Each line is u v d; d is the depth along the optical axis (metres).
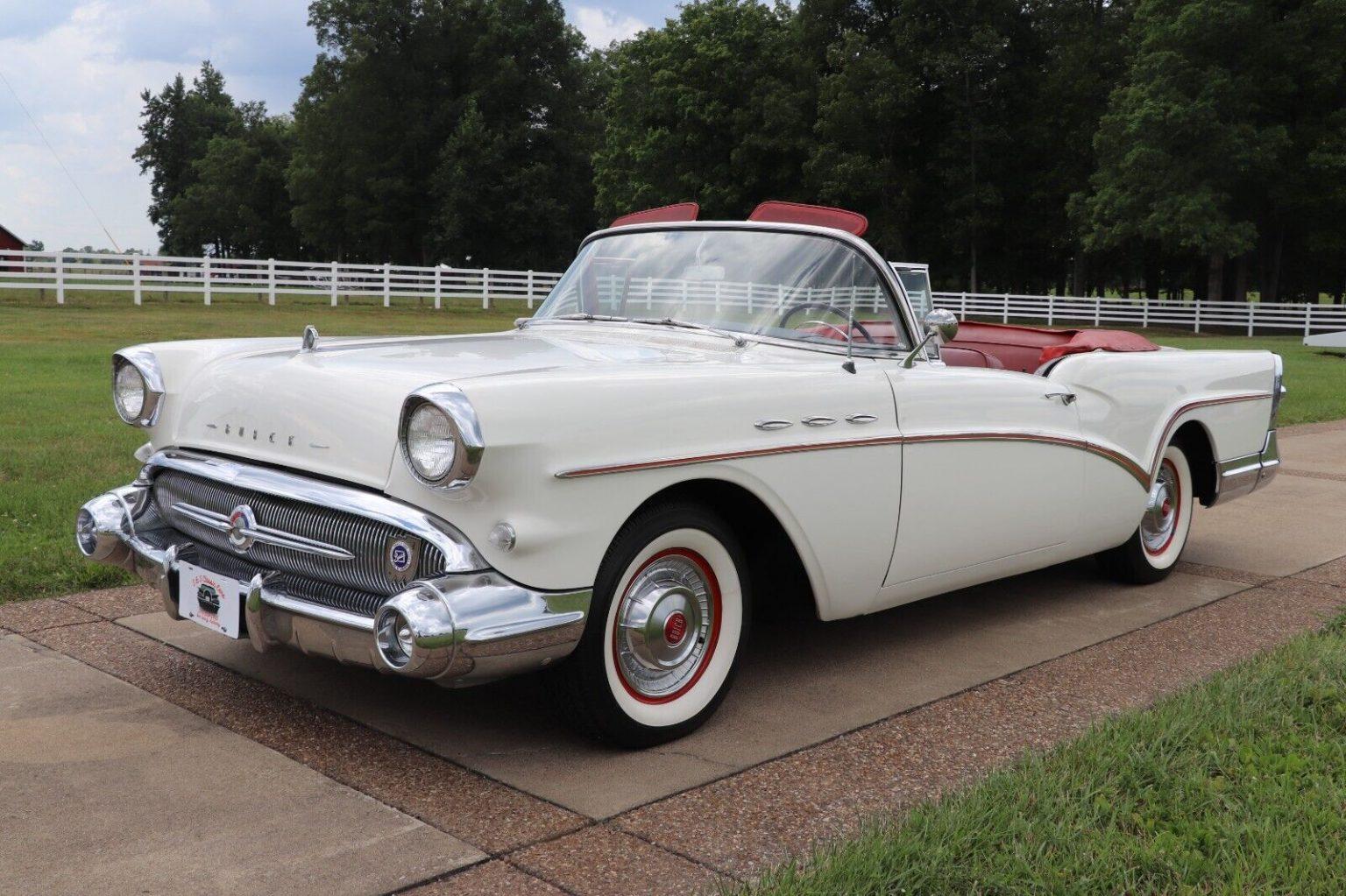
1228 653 4.15
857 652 4.10
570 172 60.12
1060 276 56.91
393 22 57.78
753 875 2.43
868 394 3.59
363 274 27.92
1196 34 39.53
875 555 3.67
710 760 3.08
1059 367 4.51
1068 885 2.33
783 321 3.83
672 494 3.19
